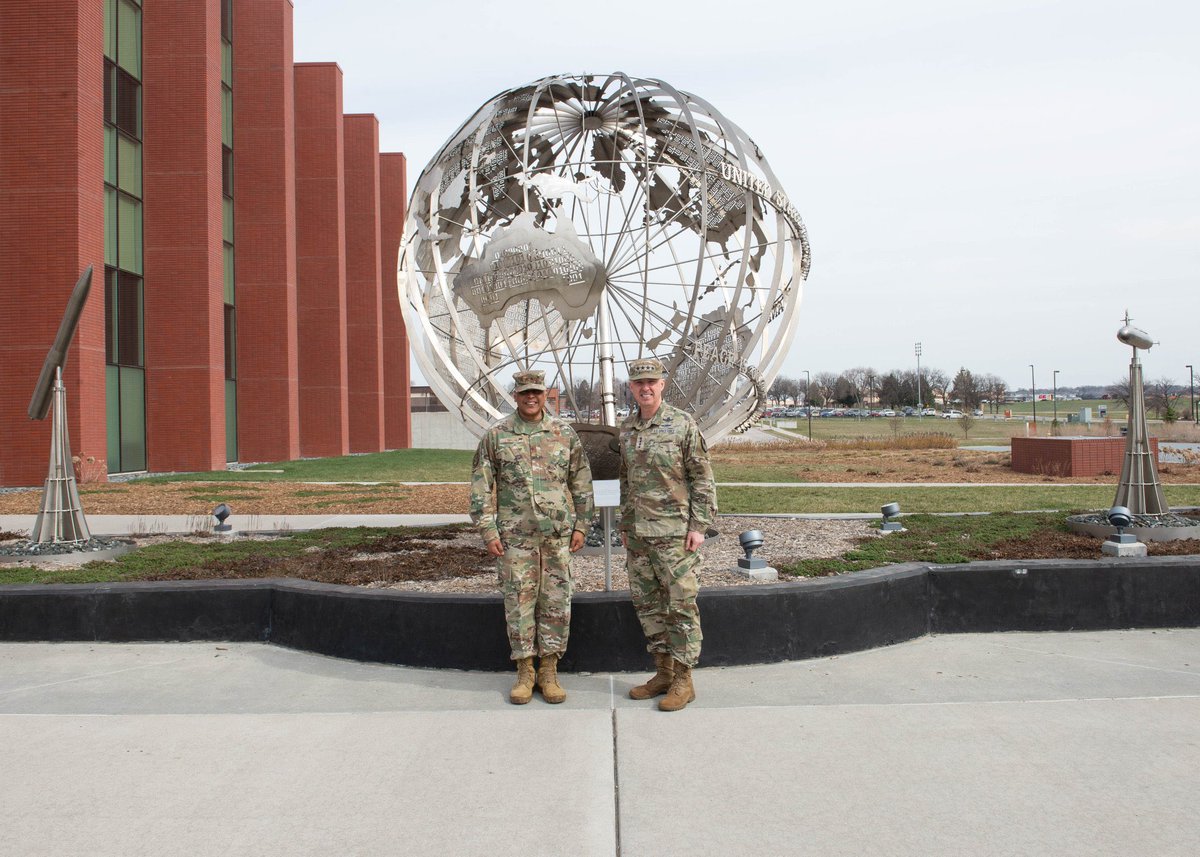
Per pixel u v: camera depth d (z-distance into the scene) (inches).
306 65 1242.6
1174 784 141.9
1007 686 196.7
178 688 201.9
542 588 191.8
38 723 177.0
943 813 132.7
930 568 247.9
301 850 124.3
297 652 233.6
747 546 264.5
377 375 1424.7
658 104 350.0
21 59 711.7
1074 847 122.1
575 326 369.7
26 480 713.6
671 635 184.1
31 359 712.4
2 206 710.5
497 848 124.3
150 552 325.1
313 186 1243.8
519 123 349.4
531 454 193.5
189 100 879.7
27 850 124.6
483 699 192.7
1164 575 249.1
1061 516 388.2
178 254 882.1
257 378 1086.4
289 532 387.9
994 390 5206.7
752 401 342.6
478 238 309.9
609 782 146.0
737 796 139.7
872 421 3228.3
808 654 220.5
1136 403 346.0
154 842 127.0
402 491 653.9
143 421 880.3
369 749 161.6
